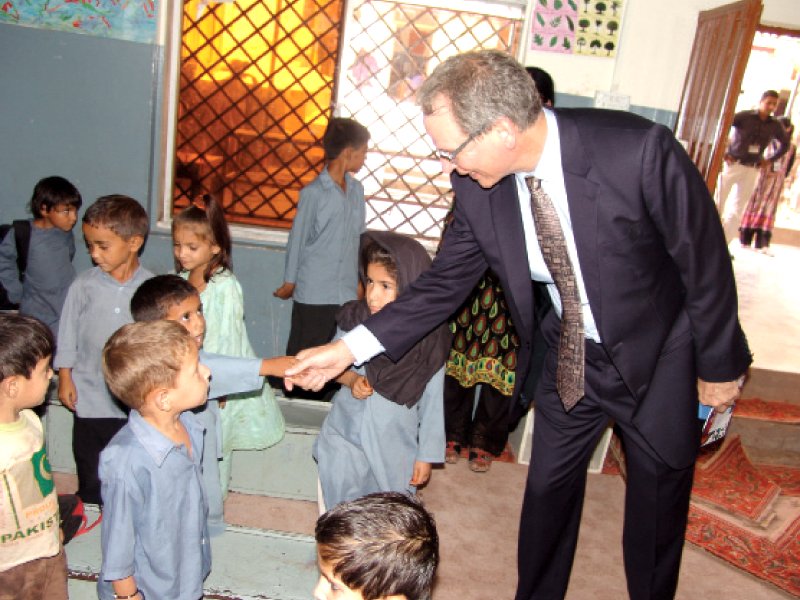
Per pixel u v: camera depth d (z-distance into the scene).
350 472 2.17
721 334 1.62
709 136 3.37
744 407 4.03
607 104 3.63
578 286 1.72
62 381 2.34
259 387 1.98
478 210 1.76
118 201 2.29
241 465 2.69
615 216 1.52
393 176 4.02
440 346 2.11
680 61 3.61
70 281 3.20
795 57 9.23
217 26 3.72
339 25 3.74
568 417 1.98
